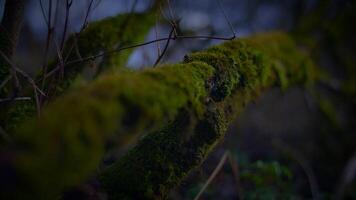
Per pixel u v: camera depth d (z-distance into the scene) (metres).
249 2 6.81
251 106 5.29
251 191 3.10
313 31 4.48
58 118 1.13
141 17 3.00
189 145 1.86
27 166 1.05
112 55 2.69
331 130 4.63
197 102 1.60
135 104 1.25
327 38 4.66
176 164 1.85
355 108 4.76
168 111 1.37
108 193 1.75
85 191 1.65
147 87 1.33
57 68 1.94
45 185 1.09
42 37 7.18
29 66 4.29
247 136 4.64
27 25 6.82
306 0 6.04
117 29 2.77
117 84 1.28
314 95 4.39
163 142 1.87
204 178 3.17
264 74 2.54
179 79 1.48
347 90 4.66
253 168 3.53
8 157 1.06
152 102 1.30
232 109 2.13
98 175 1.88
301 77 3.51
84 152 1.13
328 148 4.52
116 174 1.84
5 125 1.89
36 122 1.16
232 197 3.17
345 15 4.69
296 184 3.88
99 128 1.16
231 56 2.12
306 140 4.72
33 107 2.03
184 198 3.02
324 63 4.85
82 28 2.11
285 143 4.63
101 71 2.66
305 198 3.73
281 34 3.78
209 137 1.90
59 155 1.10
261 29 6.72
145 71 1.47
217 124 1.91
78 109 1.16
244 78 2.25
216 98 1.93
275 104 5.41
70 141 1.11
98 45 2.59
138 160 1.86
